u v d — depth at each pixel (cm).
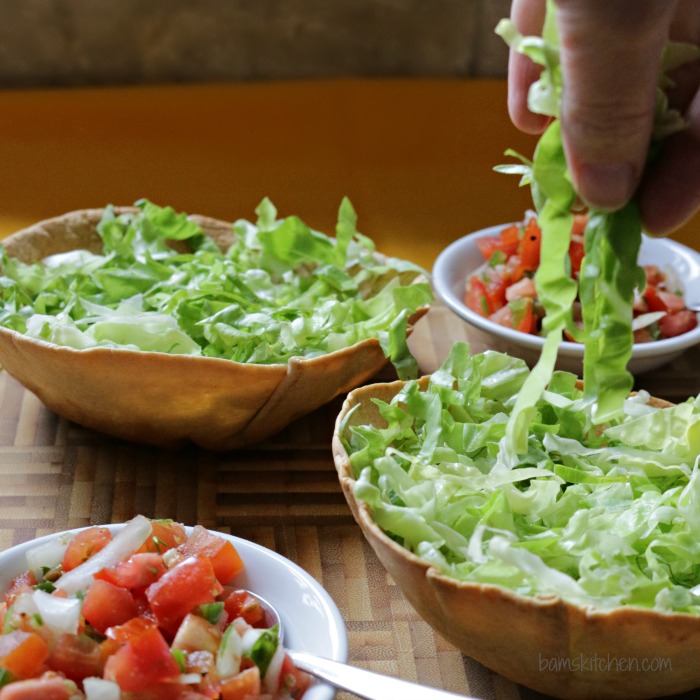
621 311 117
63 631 114
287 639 127
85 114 347
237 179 312
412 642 141
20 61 361
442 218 291
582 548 124
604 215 114
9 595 127
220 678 113
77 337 166
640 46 96
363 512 125
